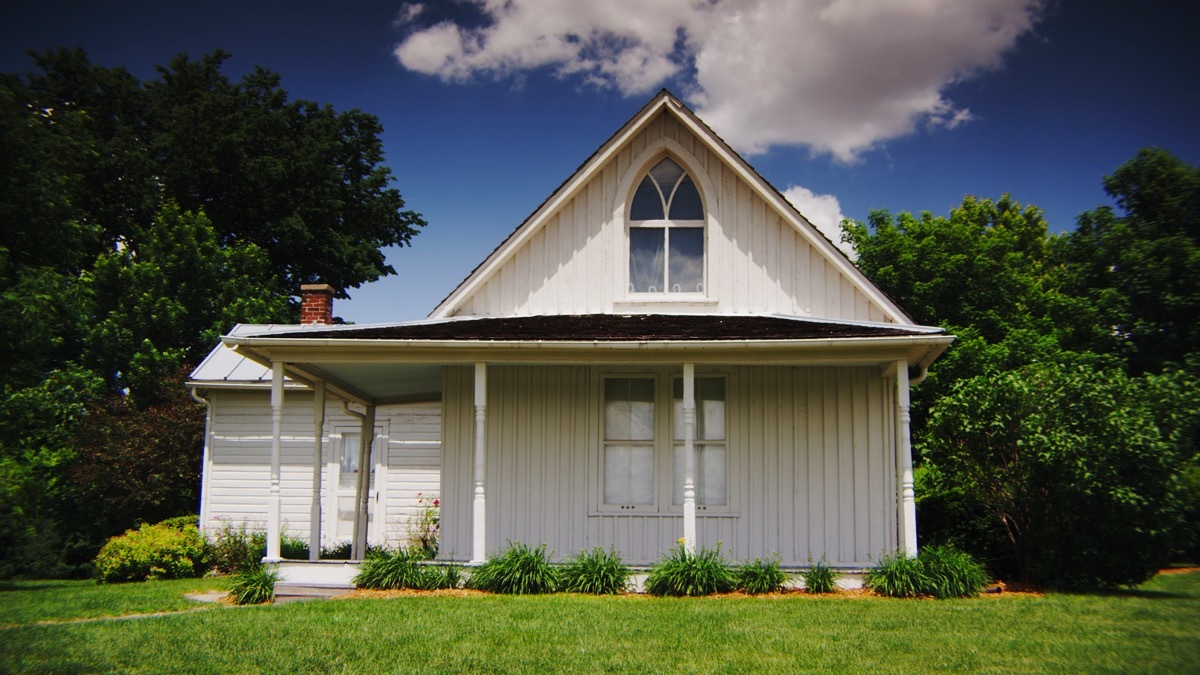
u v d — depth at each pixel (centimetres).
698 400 1611
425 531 2159
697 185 1717
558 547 1577
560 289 1684
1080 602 1286
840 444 1580
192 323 3331
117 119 3759
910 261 2958
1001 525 1620
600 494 1591
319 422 1652
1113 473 1395
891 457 1570
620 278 1684
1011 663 941
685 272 1703
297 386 2150
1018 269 3869
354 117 4066
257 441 2211
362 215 4031
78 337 3269
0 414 2175
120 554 1823
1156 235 2950
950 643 1023
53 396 2541
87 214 3481
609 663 945
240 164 3606
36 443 2562
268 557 1409
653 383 1620
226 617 1162
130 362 3078
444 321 1595
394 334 1454
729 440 1588
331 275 3925
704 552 1413
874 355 1418
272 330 1566
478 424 1436
